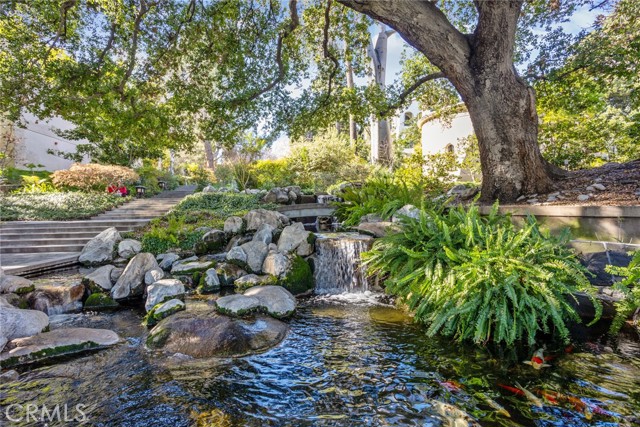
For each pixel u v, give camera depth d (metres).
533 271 3.19
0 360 3.04
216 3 8.38
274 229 7.20
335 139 16.94
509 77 6.32
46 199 11.93
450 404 2.38
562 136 9.70
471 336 3.41
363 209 7.95
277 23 9.36
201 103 8.84
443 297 3.55
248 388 2.70
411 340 3.53
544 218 4.94
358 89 9.20
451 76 6.50
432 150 18.47
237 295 4.38
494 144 6.49
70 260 6.90
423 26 6.00
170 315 4.11
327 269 6.07
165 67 9.18
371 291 5.64
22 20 8.16
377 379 2.77
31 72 8.16
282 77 9.16
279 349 3.41
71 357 3.29
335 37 10.10
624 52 7.41
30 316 3.73
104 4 7.77
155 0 8.07
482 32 6.20
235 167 15.87
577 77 8.71
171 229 7.58
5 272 5.73
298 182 15.26
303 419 2.29
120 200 13.29
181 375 2.92
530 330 3.11
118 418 2.34
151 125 9.00
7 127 16.66
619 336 3.37
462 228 3.93
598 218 4.38
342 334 3.77
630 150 10.81
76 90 8.36
